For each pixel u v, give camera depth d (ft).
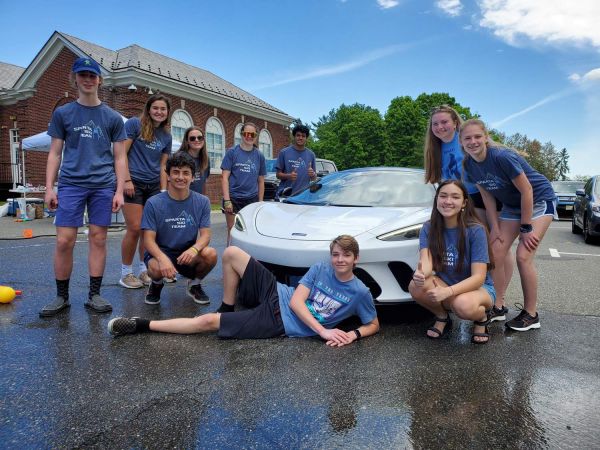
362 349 8.42
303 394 6.57
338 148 162.30
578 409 6.27
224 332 8.77
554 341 9.02
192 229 11.16
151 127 12.78
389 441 5.43
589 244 26.58
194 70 66.39
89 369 7.29
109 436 5.41
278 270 10.32
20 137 59.06
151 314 10.57
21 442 5.25
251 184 16.38
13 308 10.68
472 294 8.58
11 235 24.21
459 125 11.20
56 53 53.78
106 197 10.67
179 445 5.25
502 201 10.12
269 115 71.31
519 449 5.31
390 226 10.24
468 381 7.10
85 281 13.67
